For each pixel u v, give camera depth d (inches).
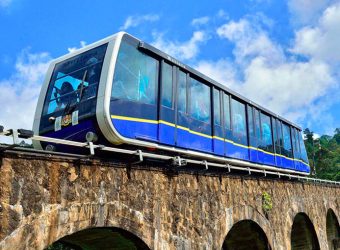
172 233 428.1
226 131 581.0
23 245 277.4
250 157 642.2
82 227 325.1
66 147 417.7
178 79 492.1
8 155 278.5
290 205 789.9
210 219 502.9
